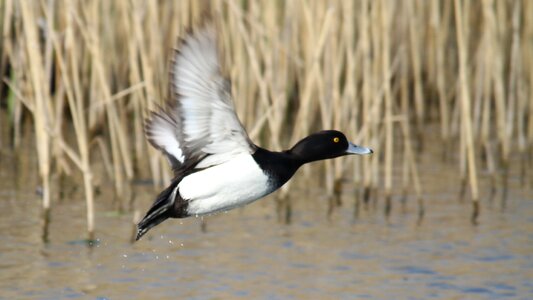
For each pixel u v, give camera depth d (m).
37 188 14.12
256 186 7.91
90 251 11.18
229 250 11.37
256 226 12.54
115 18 17.28
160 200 7.77
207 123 7.29
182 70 6.89
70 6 12.66
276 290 9.89
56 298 9.52
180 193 7.72
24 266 10.52
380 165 16.44
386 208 13.57
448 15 19.45
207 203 7.83
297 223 12.73
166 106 8.27
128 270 10.52
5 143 16.94
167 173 14.16
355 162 14.29
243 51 15.08
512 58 16.66
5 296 9.52
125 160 14.50
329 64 15.05
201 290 9.87
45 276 10.20
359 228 12.51
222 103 7.10
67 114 18.52
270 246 11.57
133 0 12.96
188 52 6.82
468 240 11.91
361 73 17.48
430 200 14.09
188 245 11.57
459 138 18.66
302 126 14.57
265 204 13.81
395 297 9.72
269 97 15.83
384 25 14.14
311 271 10.56
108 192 14.09
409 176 15.60
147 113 8.57
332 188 13.77
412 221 12.89
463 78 13.67
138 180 14.88
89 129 15.84
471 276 10.45
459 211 13.45
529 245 11.66
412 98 21.31
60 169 14.45
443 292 9.91
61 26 15.87
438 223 12.77
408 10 17.25
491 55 15.91
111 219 12.62
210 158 7.69
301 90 16.03
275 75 15.41
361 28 14.34
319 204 13.81
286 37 15.95
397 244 11.71
